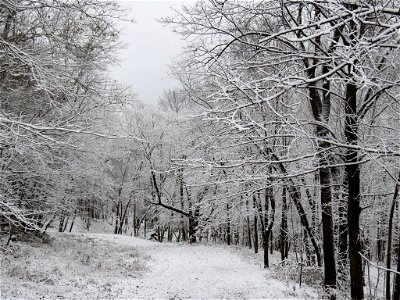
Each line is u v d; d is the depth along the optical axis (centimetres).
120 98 936
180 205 3209
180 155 2706
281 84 482
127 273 1391
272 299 1029
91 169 1780
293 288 1170
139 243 2812
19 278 982
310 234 1265
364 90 730
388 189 1079
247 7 617
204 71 635
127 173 3888
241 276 1458
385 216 1396
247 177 657
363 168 1021
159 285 1226
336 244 1352
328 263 1043
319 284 1266
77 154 1374
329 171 1032
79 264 1396
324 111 887
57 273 1144
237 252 2364
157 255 2080
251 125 539
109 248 2203
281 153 898
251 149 863
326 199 1047
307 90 944
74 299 887
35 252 1409
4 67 781
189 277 1418
